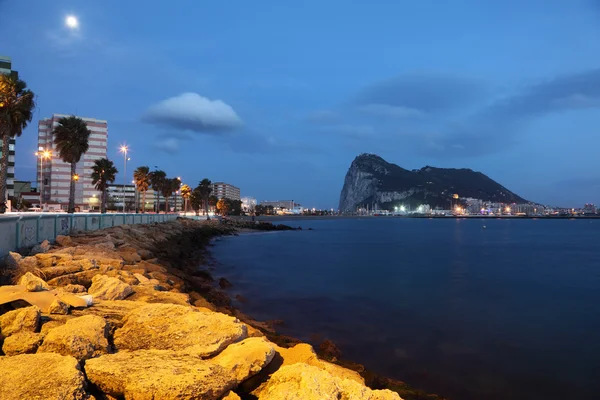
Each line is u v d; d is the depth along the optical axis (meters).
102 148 127.62
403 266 45.03
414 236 112.75
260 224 133.00
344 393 5.94
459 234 125.31
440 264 47.47
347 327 19.55
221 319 7.72
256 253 56.50
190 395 5.02
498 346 17.22
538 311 23.92
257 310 22.45
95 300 10.42
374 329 19.33
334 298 26.48
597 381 13.68
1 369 5.20
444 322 20.94
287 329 18.92
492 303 25.97
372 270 41.31
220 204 178.38
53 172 120.06
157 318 7.70
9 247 16.67
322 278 35.28
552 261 52.38
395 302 25.70
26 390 4.71
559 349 16.89
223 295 24.06
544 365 15.09
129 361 5.86
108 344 6.73
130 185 162.38
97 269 14.23
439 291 29.89
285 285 30.97
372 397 5.99
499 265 47.25
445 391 12.80
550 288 32.03
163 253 34.25
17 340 6.37
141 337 7.13
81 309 9.05
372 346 16.84
